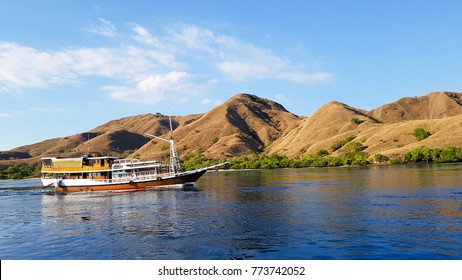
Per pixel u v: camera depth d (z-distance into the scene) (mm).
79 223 40625
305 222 35219
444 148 174500
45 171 91312
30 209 55438
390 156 183000
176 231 33562
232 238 30000
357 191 59938
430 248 25266
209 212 44062
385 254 24406
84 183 85688
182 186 83125
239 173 160500
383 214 37688
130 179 84688
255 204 49562
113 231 34969
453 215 35781
